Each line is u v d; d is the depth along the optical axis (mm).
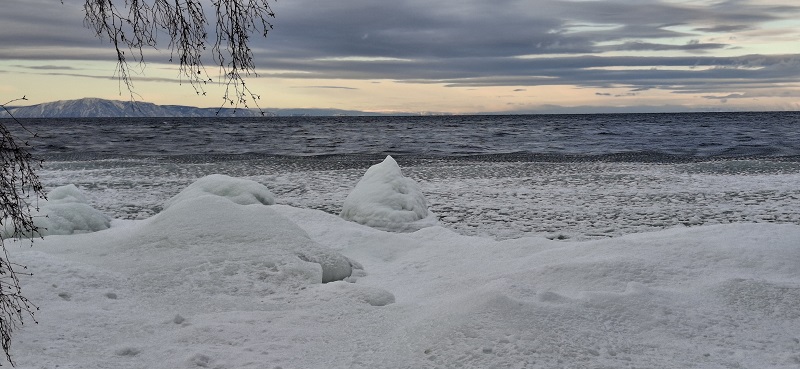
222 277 7293
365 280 8383
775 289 6027
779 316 5652
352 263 8773
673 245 7387
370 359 5004
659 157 38125
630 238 8000
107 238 8945
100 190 22703
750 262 6852
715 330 5387
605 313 5512
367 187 14664
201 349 5246
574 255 7637
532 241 8945
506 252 8742
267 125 127875
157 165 31562
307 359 5094
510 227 16172
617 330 5270
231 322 5910
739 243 7340
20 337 5316
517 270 7332
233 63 4703
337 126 119625
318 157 39438
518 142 57688
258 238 8344
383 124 137375
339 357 5105
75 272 6910
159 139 64000
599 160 35938
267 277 7359
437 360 4777
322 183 24734
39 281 6531
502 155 41031
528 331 5031
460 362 4707
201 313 6340
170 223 8664
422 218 14375
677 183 24312
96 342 5434
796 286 6055
